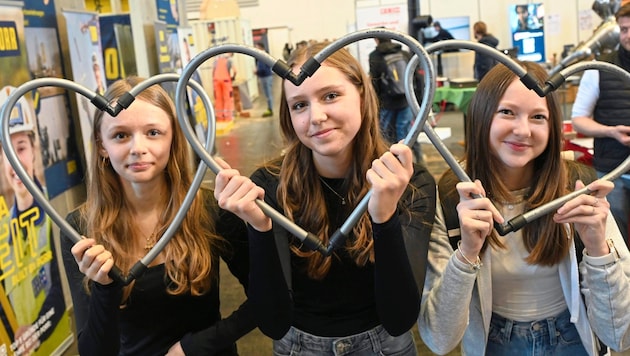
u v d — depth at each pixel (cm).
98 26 355
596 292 123
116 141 128
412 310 115
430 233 127
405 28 832
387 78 530
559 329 135
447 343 126
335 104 115
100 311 116
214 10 1233
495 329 139
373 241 113
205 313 142
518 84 126
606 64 106
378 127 128
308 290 130
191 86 108
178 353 135
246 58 1280
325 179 128
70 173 313
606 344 129
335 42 100
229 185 107
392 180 104
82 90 106
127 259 136
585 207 114
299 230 108
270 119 1129
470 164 137
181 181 137
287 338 134
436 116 858
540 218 130
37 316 259
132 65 466
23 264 250
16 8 255
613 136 253
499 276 135
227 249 141
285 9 1477
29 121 264
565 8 1159
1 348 230
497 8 1193
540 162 134
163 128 129
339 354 129
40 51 289
